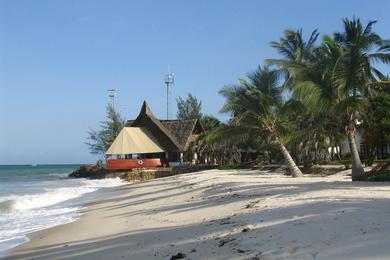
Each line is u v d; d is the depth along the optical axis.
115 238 13.34
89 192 37.16
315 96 25.50
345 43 25.91
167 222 15.21
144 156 67.88
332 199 14.09
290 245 8.58
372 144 30.53
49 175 88.56
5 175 89.94
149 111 67.94
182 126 68.50
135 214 18.94
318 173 35.69
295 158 44.75
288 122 35.12
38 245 13.90
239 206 15.99
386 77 29.70
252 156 65.50
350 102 24.58
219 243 10.17
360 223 9.39
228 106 34.25
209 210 16.52
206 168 59.31
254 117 34.53
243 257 8.55
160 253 10.36
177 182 38.56
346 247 7.77
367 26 24.94
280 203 14.58
